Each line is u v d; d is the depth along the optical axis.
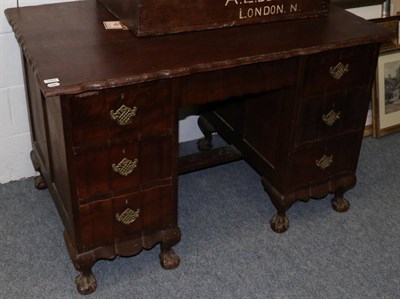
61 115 1.33
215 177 2.18
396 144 2.44
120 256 1.69
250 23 1.67
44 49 1.46
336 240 1.88
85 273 1.62
